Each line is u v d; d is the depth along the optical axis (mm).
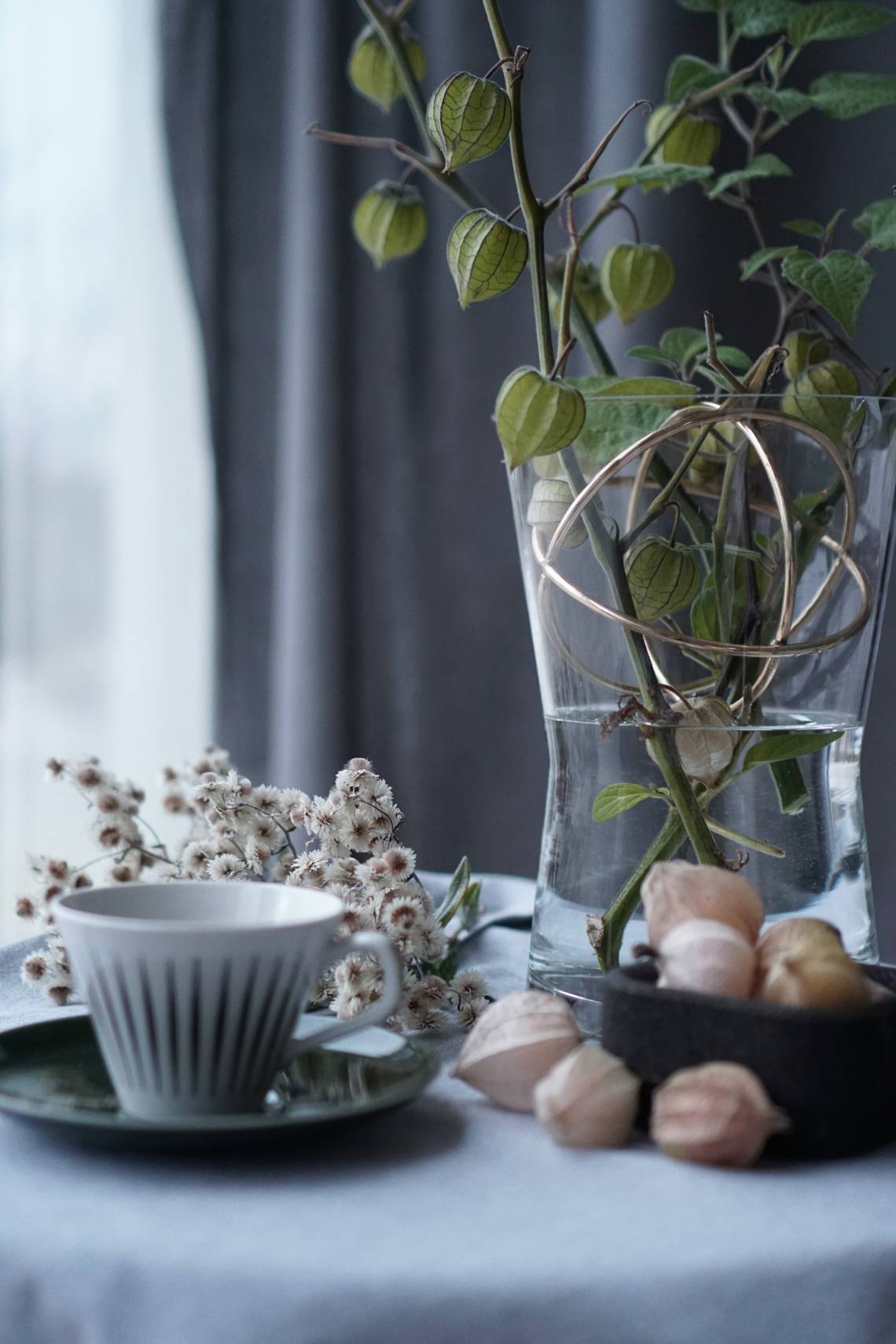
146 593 2393
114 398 2402
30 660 2418
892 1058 756
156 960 741
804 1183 742
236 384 2238
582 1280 685
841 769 881
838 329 1786
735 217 1859
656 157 1055
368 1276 683
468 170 2064
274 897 795
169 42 2152
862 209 1815
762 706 883
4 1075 790
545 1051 791
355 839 921
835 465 869
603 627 876
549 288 1040
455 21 2043
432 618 2156
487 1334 680
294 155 2105
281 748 2135
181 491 2367
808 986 761
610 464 858
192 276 2188
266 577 2254
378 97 1088
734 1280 687
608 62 1886
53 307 2385
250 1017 750
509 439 842
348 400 2119
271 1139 734
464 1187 736
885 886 1814
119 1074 761
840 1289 690
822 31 1035
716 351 874
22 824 2430
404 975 896
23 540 2396
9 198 2359
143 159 2326
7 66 2342
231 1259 689
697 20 1847
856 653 889
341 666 2113
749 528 874
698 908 793
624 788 869
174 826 2357
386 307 2127
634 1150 768
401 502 2152
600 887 877
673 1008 763
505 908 1179
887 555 902
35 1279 696
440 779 2166
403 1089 763
